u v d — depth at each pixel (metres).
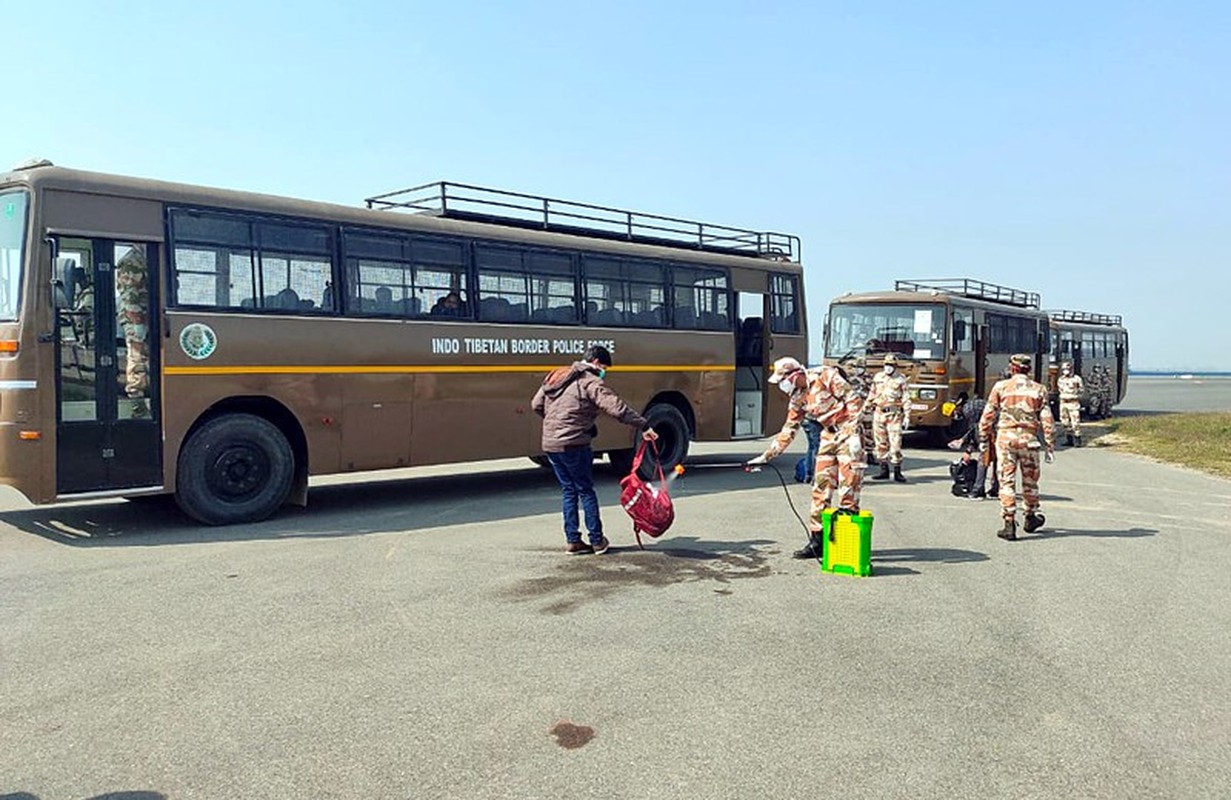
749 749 4.48
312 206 10.91
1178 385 105.00
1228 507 12.61
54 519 10.70
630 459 14.88
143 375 9.66
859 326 22.50
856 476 8.59
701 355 15.60
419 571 8.14
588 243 13.95
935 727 4.78
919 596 7.45
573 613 6.82
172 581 7.68
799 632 6.40
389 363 11.50
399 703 5.03
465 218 12.80
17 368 8.97
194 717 4.82
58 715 4.84
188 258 9.91
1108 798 4.04
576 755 4.40
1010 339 26.83
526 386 12.98
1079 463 18.86
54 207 9.12
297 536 9.76
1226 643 6.27
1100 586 7.87
